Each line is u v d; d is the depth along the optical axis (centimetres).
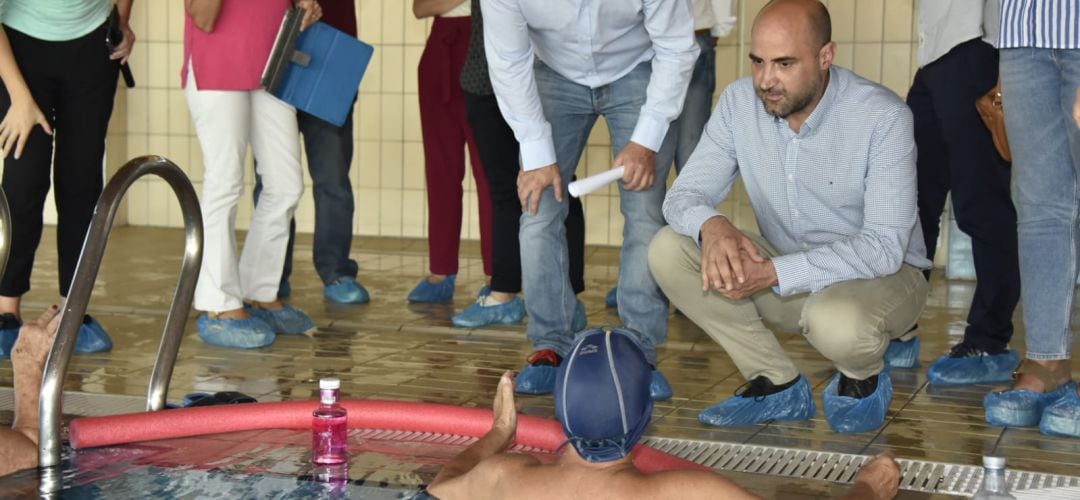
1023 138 348
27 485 274
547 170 390
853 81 341
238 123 466
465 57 564
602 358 215
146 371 418
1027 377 357
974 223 413
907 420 360
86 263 293
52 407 288
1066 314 351
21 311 537
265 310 498
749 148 355
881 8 742
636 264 390
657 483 215
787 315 360
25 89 427
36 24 431
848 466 308
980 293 418
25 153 434
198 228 333
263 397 383
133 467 289
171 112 895
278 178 491
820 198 349
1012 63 347
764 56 327
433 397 389
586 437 215
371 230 882
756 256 333
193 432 318
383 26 861
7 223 312
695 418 361
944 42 416
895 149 334
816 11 327
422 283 595
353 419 327
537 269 399
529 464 229
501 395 265
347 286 582
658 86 377
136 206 914
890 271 334
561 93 394
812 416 361
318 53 480
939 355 470
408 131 866
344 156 575
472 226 868
